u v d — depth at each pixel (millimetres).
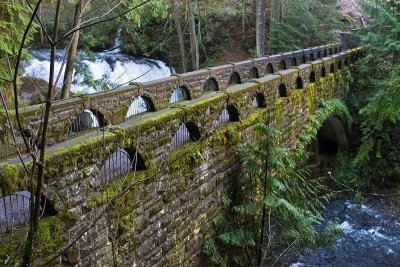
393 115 5684
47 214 3592
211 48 21609
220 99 6578
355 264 9477
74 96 4332
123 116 4859
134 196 4559
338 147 15133
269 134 6703
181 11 20359
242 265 6738
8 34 5984
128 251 4512
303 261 9250
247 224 7117
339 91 14039
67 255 3656
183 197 5602
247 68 8969
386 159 12789
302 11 18812
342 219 11523
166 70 19938
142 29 20172
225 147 6758
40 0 1666
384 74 13766
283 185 6910
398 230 10953
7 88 5785
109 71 16781
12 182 3109
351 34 18703
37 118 3707
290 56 12180
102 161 4062
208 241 6176
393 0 11195
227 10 21141
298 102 10242
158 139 4977
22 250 3094
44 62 13148
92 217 3943
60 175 3545
